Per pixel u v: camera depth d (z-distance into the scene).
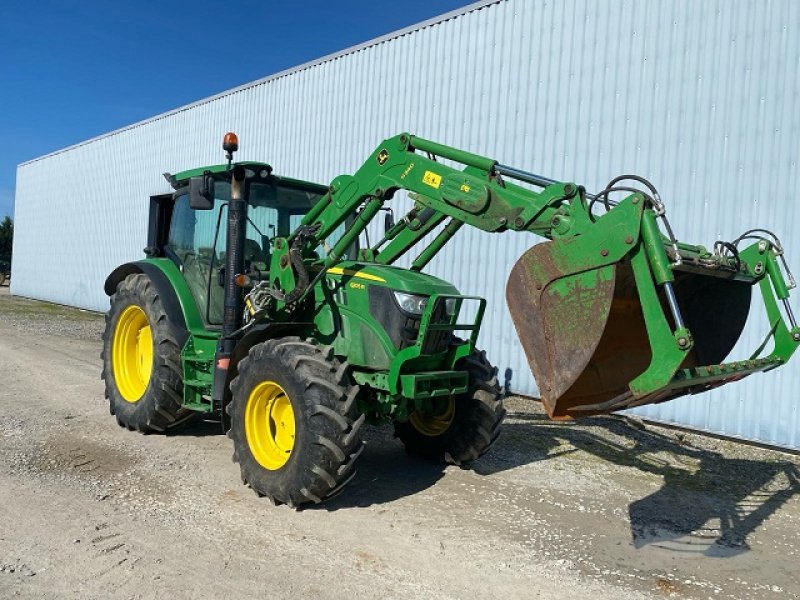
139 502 4.21
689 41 7.16
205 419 6.48
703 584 3.56
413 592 3.26
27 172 22.30
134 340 6.17
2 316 15.37
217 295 5.49
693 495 5.11
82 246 18.91
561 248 3.36
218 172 5.27
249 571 3.37
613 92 7.73
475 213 4.07
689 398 7.25
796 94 6.48
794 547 4.16
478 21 9.03
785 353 3.89
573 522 4.36
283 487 4.18
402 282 4.52
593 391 3.48
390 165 4.58
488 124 8.90
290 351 4.29
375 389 4.63
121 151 17.34
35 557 3.38
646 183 3.31
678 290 4.21
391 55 10.17
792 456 6.43
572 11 8.08
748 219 6.79
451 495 4.73
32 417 6.16
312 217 5.06
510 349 8.77
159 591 3.11
